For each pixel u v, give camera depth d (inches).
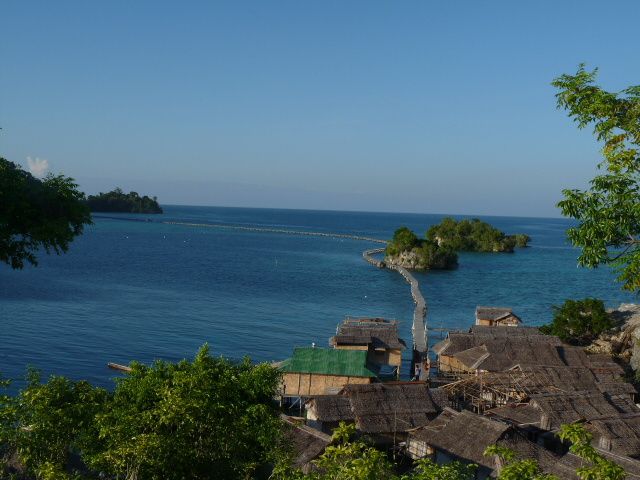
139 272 4958.2
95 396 725.9
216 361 903.7
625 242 657.0
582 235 646.5
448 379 2117.4
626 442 1435.8
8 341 2541.8
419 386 1739.7
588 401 1644.9
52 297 3582.7
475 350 2297.0
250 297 4052.7
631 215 627.5
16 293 3629.4
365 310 3833.7
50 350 2461.9
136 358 2440.9
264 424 765.3
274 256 6825.8
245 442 738.8
